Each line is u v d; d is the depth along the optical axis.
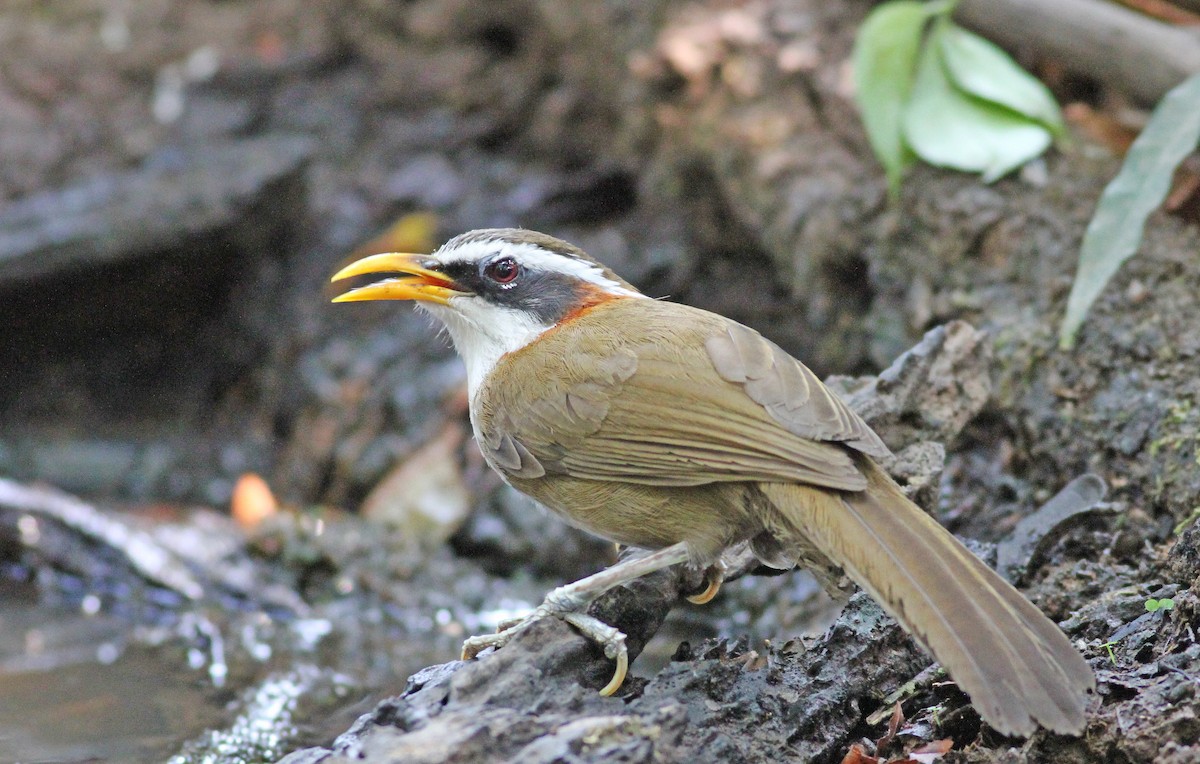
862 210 12.91
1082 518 9.28
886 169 12.81
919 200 12.48
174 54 18.59
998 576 6.77
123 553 12.98
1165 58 12.12
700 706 7.25
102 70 18.38
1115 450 9.94
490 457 8.44
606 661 7.52
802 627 10.67
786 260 13.59
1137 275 10.73
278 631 11.93
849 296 13.19
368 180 16.80
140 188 16.67
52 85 18.16
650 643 11.07
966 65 12.73
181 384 17.30
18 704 10.44
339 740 6.80
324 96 17.86
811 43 14.68
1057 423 10.51
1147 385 10.08
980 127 12.55
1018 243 11.71
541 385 8.07
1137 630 7.78
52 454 16.17
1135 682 7.02
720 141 14.48
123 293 16.81
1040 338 10.96
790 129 14.06
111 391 17.20
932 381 9.24
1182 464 9.34
